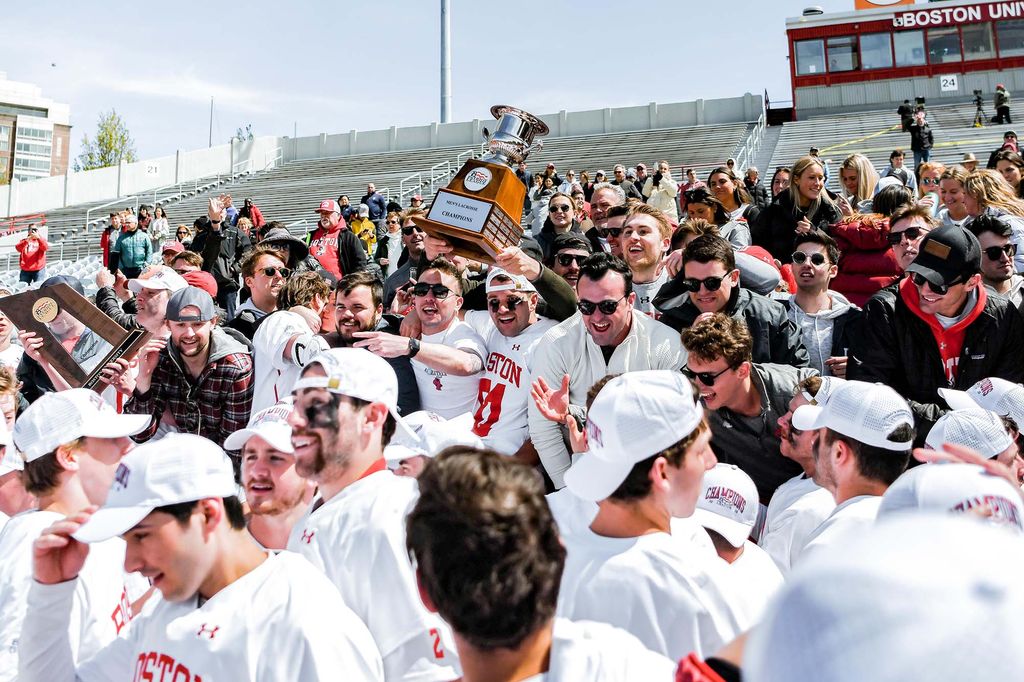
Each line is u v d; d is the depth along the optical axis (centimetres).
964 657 67
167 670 213
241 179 3553
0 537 283
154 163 3509
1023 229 552
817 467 290
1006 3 3077
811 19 3244
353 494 261
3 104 13312
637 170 1766
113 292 766
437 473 153
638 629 208
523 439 475
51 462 287
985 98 3091
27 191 3253
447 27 2823
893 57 3172
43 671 232
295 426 264
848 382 283
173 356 489
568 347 439
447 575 145
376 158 3466
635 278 558
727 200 814
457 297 515
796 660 74
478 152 3244
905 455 268
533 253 585
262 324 489
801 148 2831
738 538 280
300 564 228
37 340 490
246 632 212
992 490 173
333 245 1180
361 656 216
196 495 217
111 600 261
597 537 226
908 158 2519
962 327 400
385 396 272
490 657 151
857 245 591
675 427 223
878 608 71
